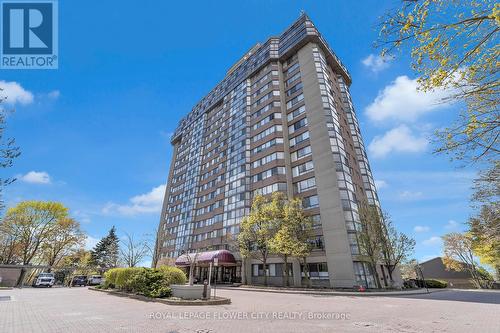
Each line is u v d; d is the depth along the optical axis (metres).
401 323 9.41
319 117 37.09
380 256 29.48
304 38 43.75
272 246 28.84
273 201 32.38
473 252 42.25
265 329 8.15
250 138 46.53
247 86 51.75
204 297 15.49
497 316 11.11
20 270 43.78
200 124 65.44
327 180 33.06
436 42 4.35
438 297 21.16
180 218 58.88
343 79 49.34
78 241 47.25
